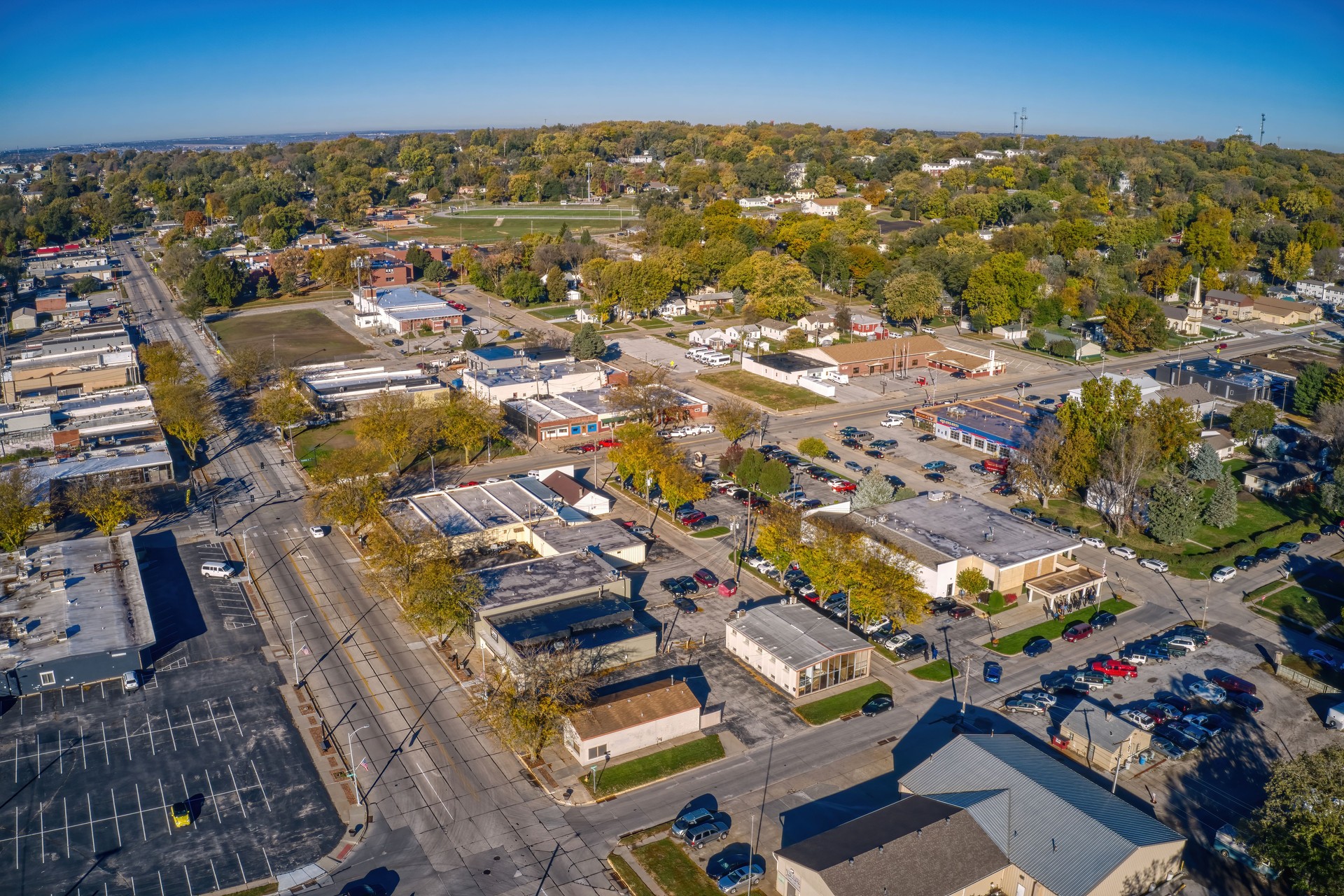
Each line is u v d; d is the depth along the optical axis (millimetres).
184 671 89812
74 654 87000
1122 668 89688
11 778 74625
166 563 112312
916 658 93625
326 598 104562
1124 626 99562
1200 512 123062
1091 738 77000
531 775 76000
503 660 88062
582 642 89438
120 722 81938
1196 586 108500
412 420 145000
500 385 172250
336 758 77625
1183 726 81500
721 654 93688
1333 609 102500
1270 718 83312
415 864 66000
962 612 101062
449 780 75188
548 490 129875
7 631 91812
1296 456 150375
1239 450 153875
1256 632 98062
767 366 195125
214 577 108312
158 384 179250
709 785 74625
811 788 74250
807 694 87188
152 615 100000
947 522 114750
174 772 75625
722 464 139000
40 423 156125
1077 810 65062
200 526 123438
